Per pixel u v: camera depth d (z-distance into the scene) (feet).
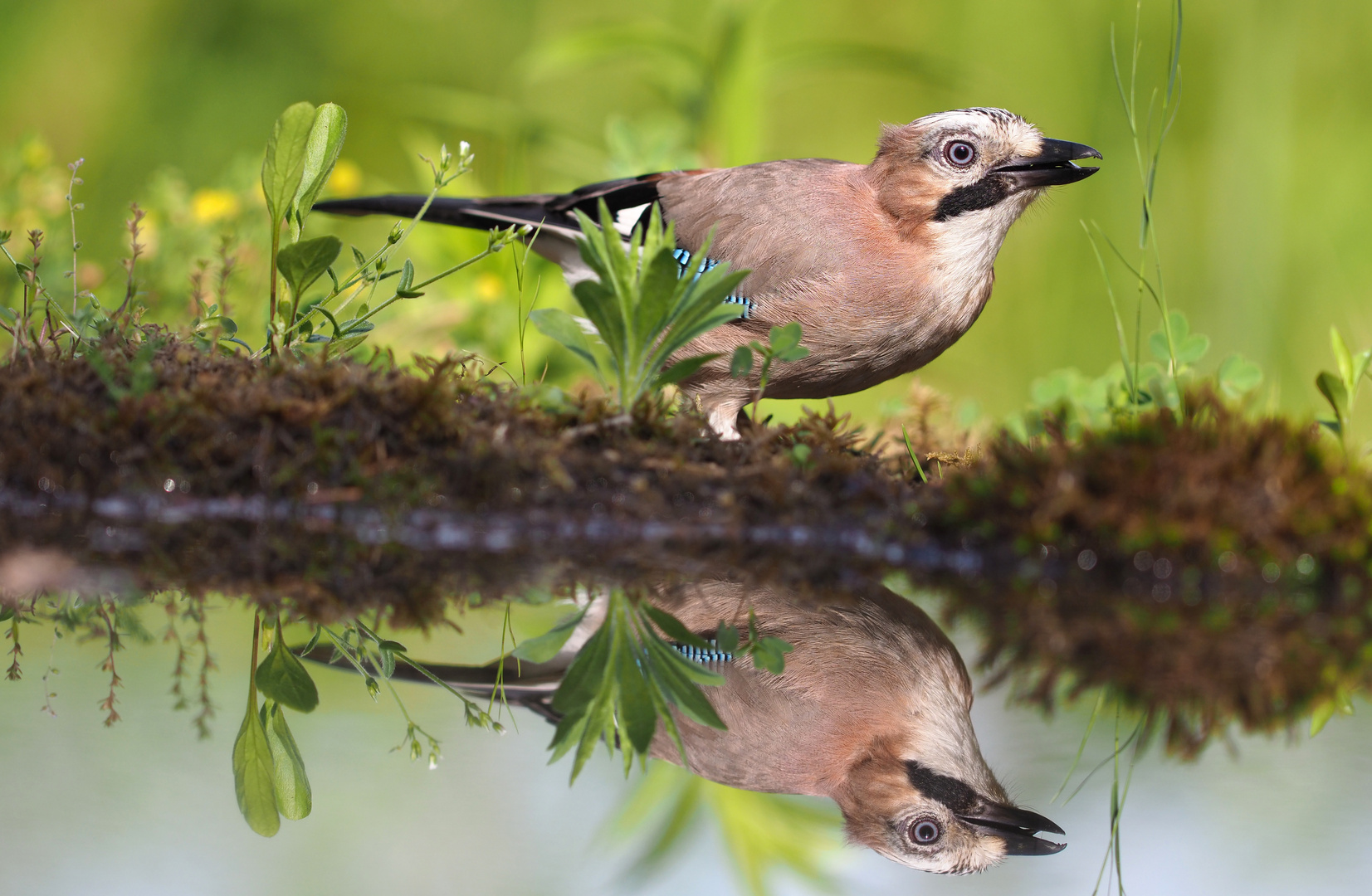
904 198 27.58
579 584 21.26
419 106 47.62
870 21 53.83
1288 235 46.80
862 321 27.76
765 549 22.49
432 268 38.68
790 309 27.71
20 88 52.26
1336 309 45.39
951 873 15.60
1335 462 20.43
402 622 20.04
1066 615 19.74
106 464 22.08
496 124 43.65
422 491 22.29
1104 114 49.06
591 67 56.34
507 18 57.26
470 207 32.01
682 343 24.04
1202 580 20.03
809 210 28.14
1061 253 48.57
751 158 41.19
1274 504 19.86
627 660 18.80
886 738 17.40
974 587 21.07
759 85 41.39
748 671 18.56
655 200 30.45
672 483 22.93
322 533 22.11
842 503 22.74
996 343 48.47
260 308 36.06
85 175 51.78
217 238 34.81
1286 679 17.20
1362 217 46.47
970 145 27.22
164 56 54.54
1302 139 47.42
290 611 19.80
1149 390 26.86
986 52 51.26
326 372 23.02
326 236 23.67
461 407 23.54
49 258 32.63
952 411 36.32
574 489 22.72
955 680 18.33
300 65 56.13
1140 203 48.34
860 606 20.65
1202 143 48.11
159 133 53.52
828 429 25.12
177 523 22.06
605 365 35.60
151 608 20.16
